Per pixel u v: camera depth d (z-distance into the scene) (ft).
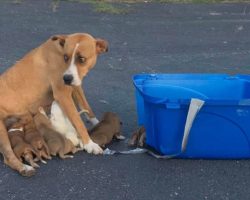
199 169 10.36
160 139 10.57
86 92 13.98
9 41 18.51
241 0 28.02
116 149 11.16
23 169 10.07
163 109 10.37
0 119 10.82
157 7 25.86
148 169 10.36
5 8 24.08
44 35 19.57
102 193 9.70
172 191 9.76
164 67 16.28
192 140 10.48
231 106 10.30
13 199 9.52
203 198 9.59
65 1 26.25
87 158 10.71
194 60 17.04
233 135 10.47
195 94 11.50
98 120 12.25
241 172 10.30
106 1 26.68
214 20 23.26
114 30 20.83
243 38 20.12
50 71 11.05
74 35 10.86
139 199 9.55
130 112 12.82
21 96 11.20
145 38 19.75
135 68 16.11
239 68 16.30
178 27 21.76
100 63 16.42
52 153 10.63
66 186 9.87
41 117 10.77
